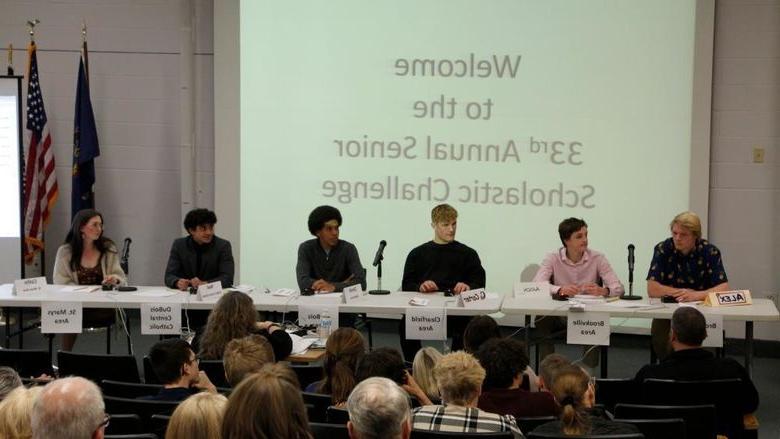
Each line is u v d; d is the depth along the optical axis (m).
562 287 5.92
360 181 8.13
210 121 8.56
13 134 7.96
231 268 6.63
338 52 8.11
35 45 8.59
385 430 2.59
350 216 8.16
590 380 3.50
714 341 5.36
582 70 7.71
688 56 7.52
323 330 5.61
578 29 7.70
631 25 7.61
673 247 6.01
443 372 3.37
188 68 8.47
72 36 8.72
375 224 8.12
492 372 3.72
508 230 7.92
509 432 3.08
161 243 8.80
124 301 5.85
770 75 7.57
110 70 8.70
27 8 8.73
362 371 3.75
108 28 8.68
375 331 8.51
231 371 3.75
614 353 7.76
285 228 8.28
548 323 6.27
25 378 4.33
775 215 7.65
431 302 5.80
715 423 3.64
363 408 2.60
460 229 7.99
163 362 3.86
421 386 4.00
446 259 6.36
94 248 6.67
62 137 8.77
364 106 8.09
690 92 7.54
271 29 8.20
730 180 7.71
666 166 7.62
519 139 7.86
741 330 7.81
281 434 2.32
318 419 3.81
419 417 3.29
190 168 8.53
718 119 7.69
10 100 7.93
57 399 2.49
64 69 8.74
